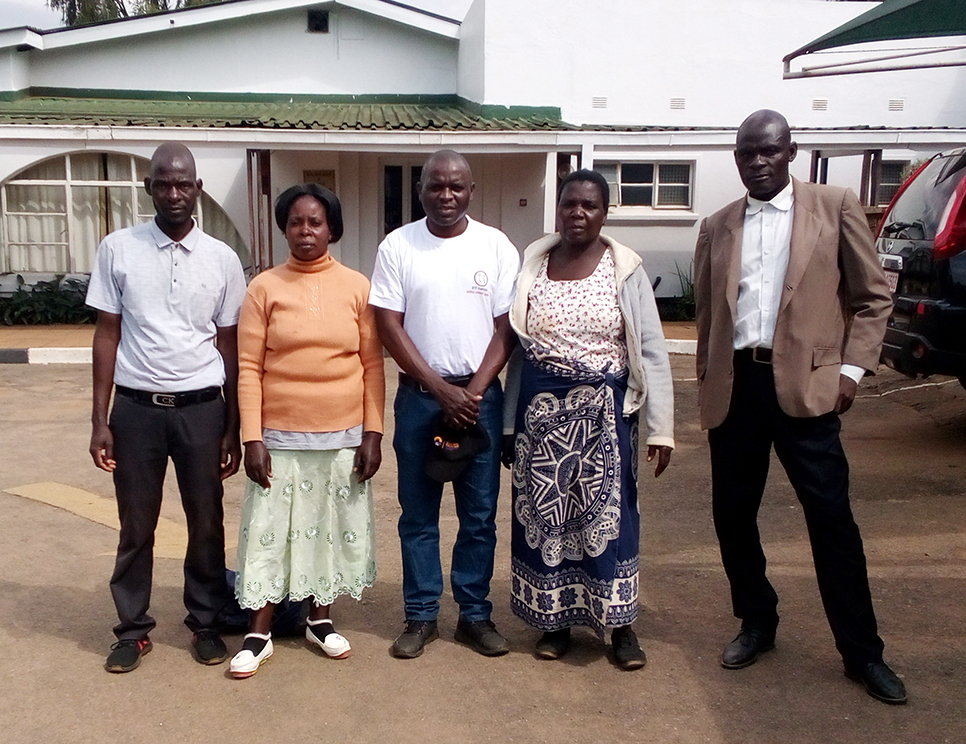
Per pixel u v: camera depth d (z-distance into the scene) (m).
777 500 5.68
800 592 4.34
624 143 12.08
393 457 6.80
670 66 14.00
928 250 6.00
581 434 3.57
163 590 4.48
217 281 3.63
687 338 11.70
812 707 3.36
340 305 3.63
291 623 3.98
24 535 5.16
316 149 11.88
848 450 6.64
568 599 3.70
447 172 3.59
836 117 14.30
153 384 3.55
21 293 12.87
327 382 3.62
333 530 3.71
